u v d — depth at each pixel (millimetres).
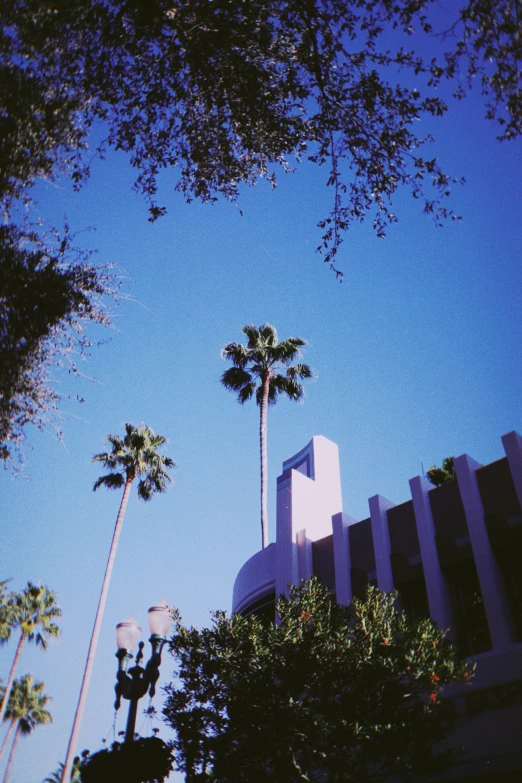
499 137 8609
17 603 43312
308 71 8852
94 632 30562
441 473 26000
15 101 8352
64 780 25375
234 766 9984
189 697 10836
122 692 9383
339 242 9141
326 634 10523
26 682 47281
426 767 9867
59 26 8242
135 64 8828
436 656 10406
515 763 10391
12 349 9008
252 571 19188
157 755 8922
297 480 19172
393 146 8844
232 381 33562
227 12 8391
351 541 16656
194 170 9750
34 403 9375
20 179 8766
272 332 34812
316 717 9750
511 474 13555
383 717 9773
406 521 15531
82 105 8977
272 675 10211
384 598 11617
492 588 12703
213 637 11273
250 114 9125
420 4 8305
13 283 8961
